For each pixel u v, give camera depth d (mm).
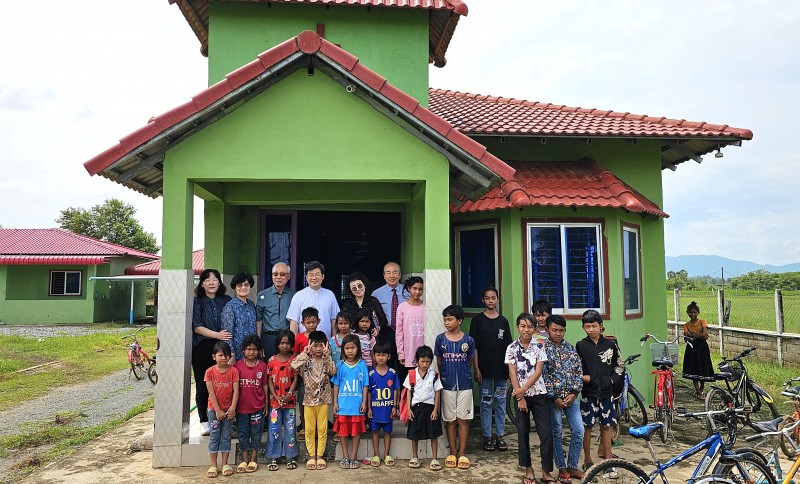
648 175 8266
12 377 11352
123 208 39219
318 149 5547
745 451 3900
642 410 6398
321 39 5254
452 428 5340
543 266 7320
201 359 5613
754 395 8055
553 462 5047
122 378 11383
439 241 5680
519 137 7965
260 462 5344
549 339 4945
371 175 5586
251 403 5113
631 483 3881
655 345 6598
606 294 7289
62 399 9227
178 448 5262
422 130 5566
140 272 24688
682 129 7668
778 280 30641
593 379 5117
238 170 5445
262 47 7957
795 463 4230
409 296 6293
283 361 5277
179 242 5352
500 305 7336
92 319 23656
